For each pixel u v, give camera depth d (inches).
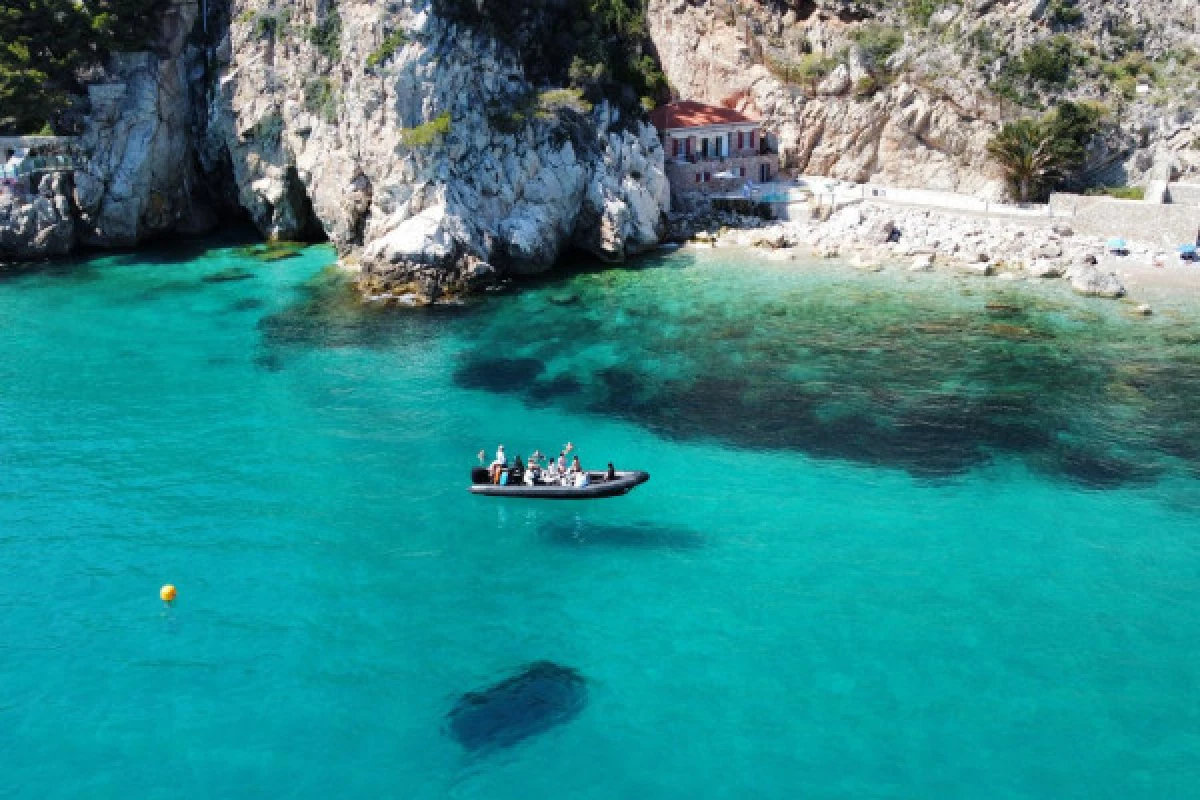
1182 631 1508.4
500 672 1434.5
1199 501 1855.3
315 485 1941.4
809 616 1551.4
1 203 3282.5
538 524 1823.3
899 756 1274.6
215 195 3784.5
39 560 1688.0
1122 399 2246.6
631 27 3710.6
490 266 3046.3
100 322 2760.8
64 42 3324.3
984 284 2999.5
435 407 2265.0
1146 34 3887.8
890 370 2412.6
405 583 1644.9
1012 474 1955.0
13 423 2169.0
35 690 1391.5
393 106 2987.2
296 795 1217.4
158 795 1218.0
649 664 1448.1
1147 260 3149.6
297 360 2519.7
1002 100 3715.6
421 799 1210.6
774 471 1988.2
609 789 1224.8
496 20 3198.8
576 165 3299.7
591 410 2250.2
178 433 2139.5
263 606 1582.2
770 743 1296.8
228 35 3425.2
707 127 3779.5
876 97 3875.5
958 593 1603.1
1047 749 1284.4
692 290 3011.8
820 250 3312.0
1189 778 1238.9
